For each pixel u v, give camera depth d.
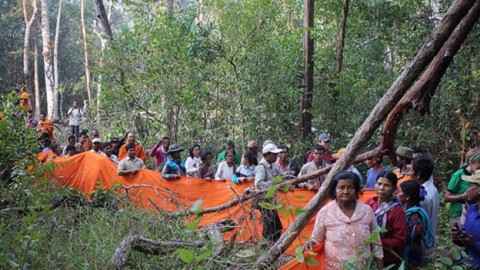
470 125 11.44
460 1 5.67
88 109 16.69
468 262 5.27
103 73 14.38
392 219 4.91
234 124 14.23
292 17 17.31
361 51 13.34
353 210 4.64
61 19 39.47
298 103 13.67
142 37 14.41
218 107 14.32
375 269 4.46
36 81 33.22
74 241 6.25
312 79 13.57
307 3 13.50
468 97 11.49
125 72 14.45
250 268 5.45
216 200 8.41
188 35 13.84
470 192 5.34
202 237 6.42
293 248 6.25
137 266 5.61
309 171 7.60
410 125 11.92
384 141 6.60
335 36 13.75
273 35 14.16
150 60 14.19
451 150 11.73
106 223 6.68
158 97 14.19
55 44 33.09
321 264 4.84
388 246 4.84
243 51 13.88
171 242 5.85
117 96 14.38
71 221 7.05
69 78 39.41
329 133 13.30
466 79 11.47
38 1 36.44
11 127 7.24
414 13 12.88
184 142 14.31
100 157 9.16
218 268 5.55
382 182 5.04
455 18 5.71
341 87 12.88
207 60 13.52
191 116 14.19
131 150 9.11
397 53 13.00
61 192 7.73
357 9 13.05
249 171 8.46
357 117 12.74
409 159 7.40
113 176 8.95
